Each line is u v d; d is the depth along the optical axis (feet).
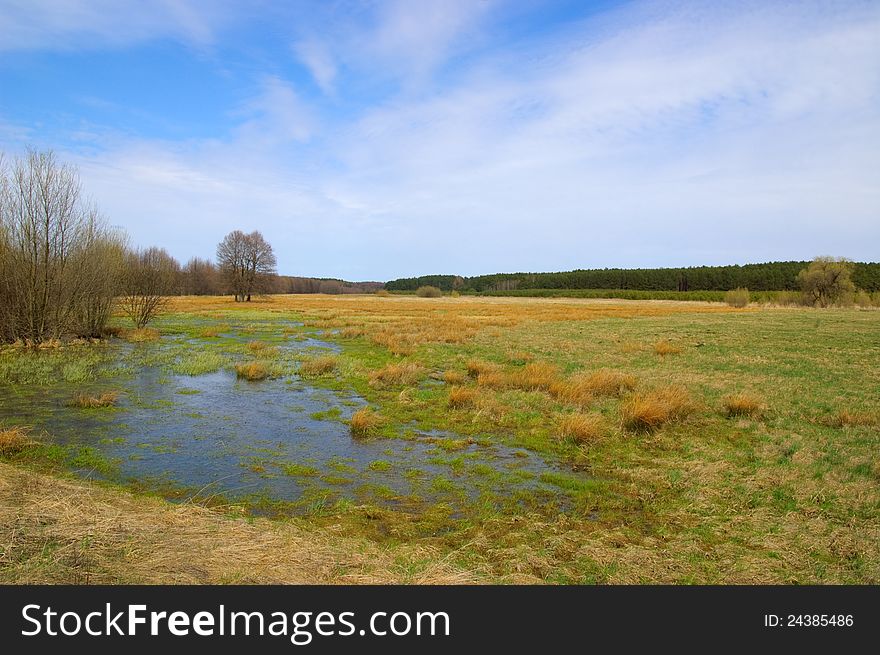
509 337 94.12
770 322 120.06
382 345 84.69
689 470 28.50
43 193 71.31
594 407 42.24
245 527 19.90
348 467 29.22
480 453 32.09
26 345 71.61
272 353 73.46
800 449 30.89
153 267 105.70
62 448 30.91
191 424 37.45
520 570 17.95
